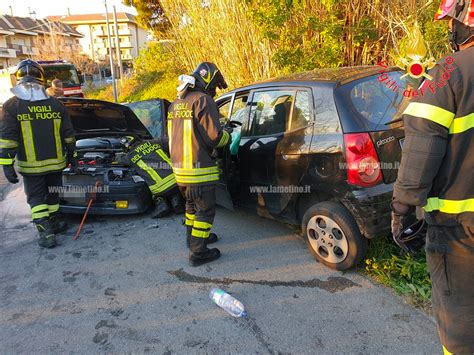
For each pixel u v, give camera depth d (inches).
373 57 236.7
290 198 134.6
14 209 209.8
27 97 149.7
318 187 122.3
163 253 149.7
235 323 106.4
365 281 121.5
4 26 1878.7
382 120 114.8
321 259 131.0
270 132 140.6
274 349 96.0
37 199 158.6
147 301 119.1
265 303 114.3
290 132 130.3
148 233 169.2
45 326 110.0
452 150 59.5
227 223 173.0
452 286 64.1
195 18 355.3
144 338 102.7
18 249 159.9
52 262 147.3
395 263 123.8
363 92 120.0
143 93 659.4
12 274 139.8
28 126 150.0
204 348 97.8
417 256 124.1
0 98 768.3
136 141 192.9
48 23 2186.3
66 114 162.1
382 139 111.7
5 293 127.9
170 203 189.2
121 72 791.7
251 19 261.4
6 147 146.8
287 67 238.7
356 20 234.7
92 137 207.5
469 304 63.5
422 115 58.7
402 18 223.1
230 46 311.0
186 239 157.4
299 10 236.2
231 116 164.1
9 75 725.3
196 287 125.2
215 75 131.3
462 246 62.1
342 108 115.0
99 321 110.8
